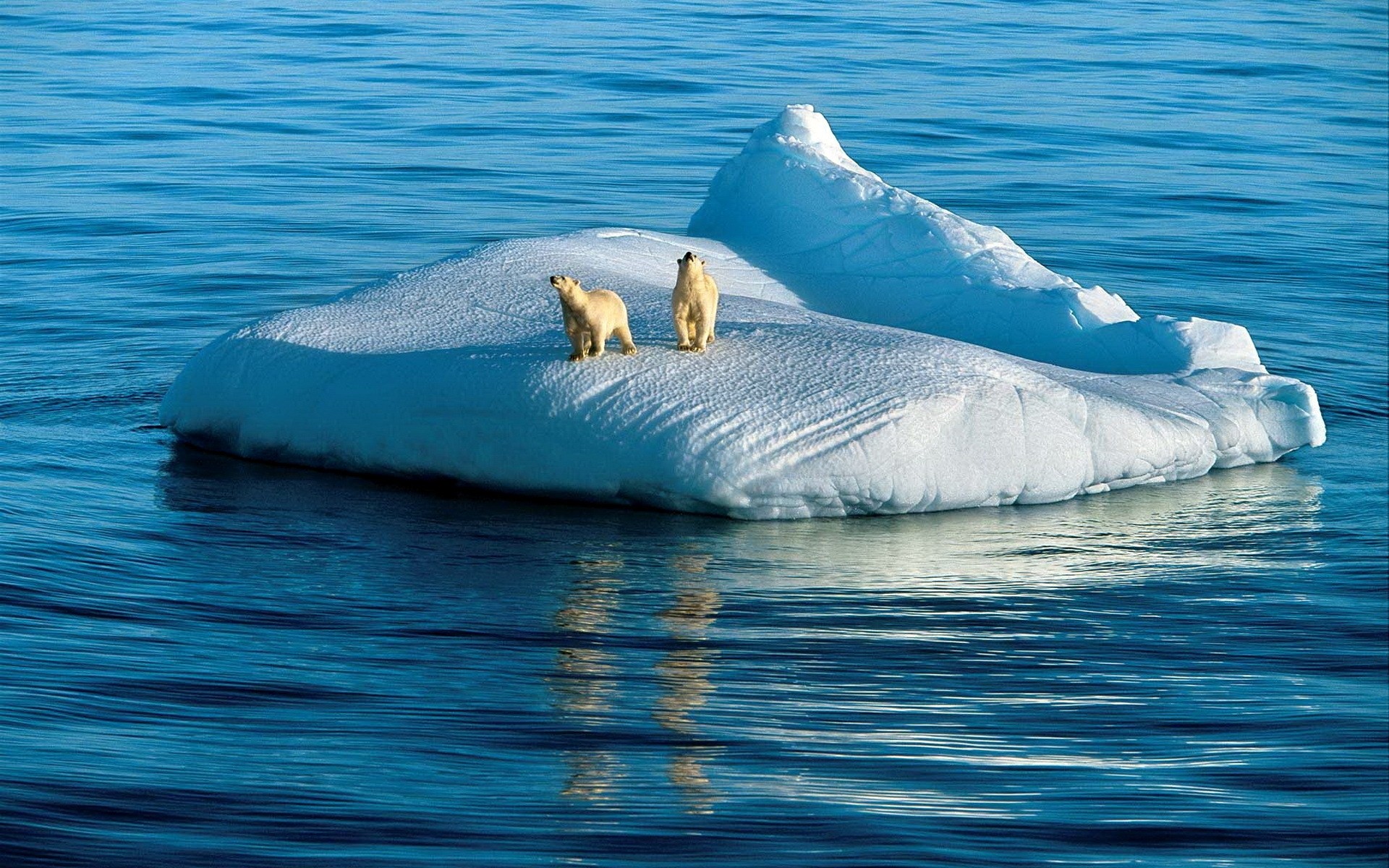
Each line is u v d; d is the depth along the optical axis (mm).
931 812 13938
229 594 18641
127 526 20891
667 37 72312
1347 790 14570
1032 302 29156
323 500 22406
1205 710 16359
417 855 12812
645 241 30781
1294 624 18938
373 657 16953
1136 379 26203
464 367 23078
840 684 16750
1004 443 23016
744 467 21672
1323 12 90500
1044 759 15102
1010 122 55719
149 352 29969
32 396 26969
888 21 80000
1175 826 13820
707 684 16578
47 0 78375
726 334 24125
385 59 64438
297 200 42875
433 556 20266
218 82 58531
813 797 14109
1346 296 37500
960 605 19250
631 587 19391
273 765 14266
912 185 46688
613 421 22094
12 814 13055
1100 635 18438
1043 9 87188
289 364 24281
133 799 13461
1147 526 22562
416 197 43688
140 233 39031
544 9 80250
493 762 14570
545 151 49625
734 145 51156
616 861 12859
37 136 49219
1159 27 80750
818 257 31859
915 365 23609
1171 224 43656
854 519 22438
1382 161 52375
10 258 36344
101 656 16516
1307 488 24578
